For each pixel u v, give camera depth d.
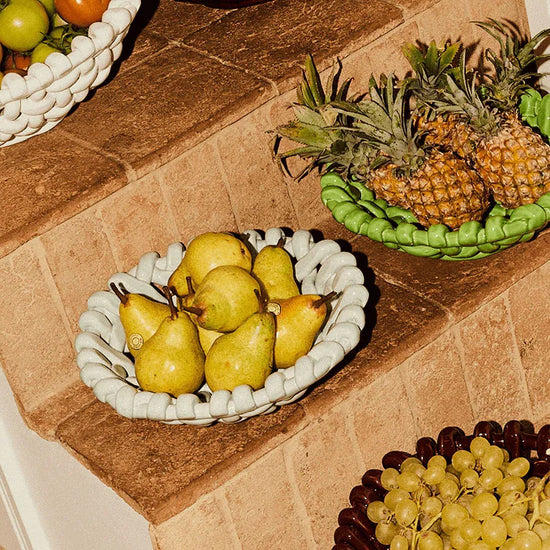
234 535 1.51
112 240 1.65
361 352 1.59
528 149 1.56
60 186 1.60
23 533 1.93
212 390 1.39
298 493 1.57
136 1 1.64
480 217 1.62
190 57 1.86
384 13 1.82
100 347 1.51
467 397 1.73
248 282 1.38
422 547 1.36
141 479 1.46
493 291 1.65
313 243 1.63
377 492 1.50
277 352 1.39
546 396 1.86
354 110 1.59
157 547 1.44
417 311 1.64
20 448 1.84
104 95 1.81
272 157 1.68
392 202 1.68
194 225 1.74
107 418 1.59
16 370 1.62
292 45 1.81
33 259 1.57
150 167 1.63
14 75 1.54
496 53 2.01
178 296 1.49
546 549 1.31
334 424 1.57
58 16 1.75
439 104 1.62
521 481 1.39
